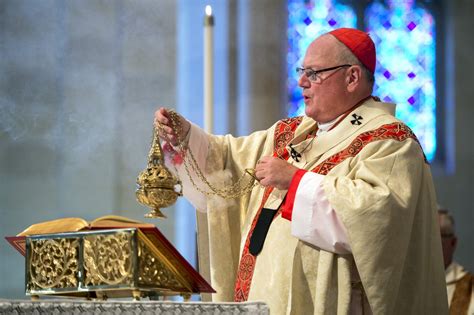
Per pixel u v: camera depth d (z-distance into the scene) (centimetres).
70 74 3494
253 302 1157
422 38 3909
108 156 3481
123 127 3494
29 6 3497
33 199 3462
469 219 3828
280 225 1574
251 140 1748
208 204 1711
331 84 1628
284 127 1741
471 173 3859
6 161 3466
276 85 3634
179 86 3522
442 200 3844
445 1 3944
